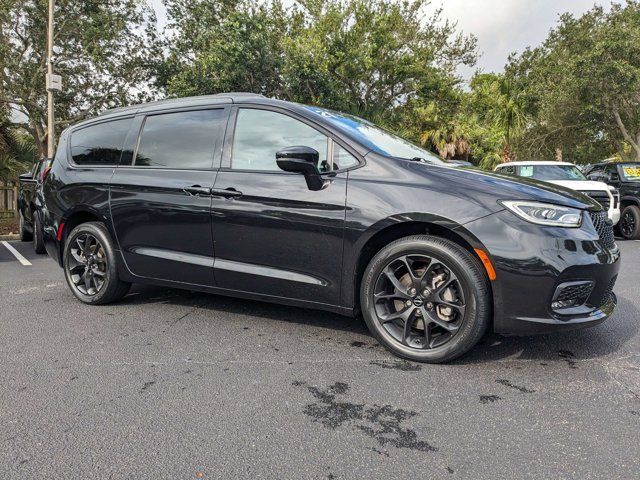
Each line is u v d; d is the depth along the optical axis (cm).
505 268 259
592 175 1180
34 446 198
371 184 291
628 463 186
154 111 386
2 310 401
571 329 263
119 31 1750
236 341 322
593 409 229
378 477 178
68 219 417
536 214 262
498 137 2483
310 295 311
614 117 2388
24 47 1716
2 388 252
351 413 226
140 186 368
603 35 2252
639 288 485
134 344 317
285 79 1777
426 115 2208
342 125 325
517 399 239
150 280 376
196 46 1945
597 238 272
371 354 299
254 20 1702
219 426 214
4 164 1266
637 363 284
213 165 344
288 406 232
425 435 207
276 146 327
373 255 305
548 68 2923
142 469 183
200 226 342
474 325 268
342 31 2005
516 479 177
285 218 309
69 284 424
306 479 177
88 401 237
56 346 314
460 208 269
